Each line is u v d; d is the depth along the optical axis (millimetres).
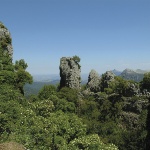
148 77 85125
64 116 57656
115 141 71125
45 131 44156
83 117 81438
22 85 72250
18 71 73250
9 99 53719
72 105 79062
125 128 76812
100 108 84062
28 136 39406
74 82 95062
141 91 85125
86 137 49750
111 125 76125
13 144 30562
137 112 78938
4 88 59125
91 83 98250
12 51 78500
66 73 95875
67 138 50938
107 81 94625
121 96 85500
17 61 78250
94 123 77000
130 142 70188
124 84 86812
